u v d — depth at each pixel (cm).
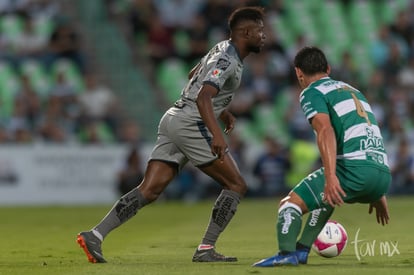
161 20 8338
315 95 2386
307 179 2381
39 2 8469
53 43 8112
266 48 8069
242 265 2464
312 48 2483
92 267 2475
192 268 2383
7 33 8306
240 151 6925
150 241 3581
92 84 7644
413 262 2503
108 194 6844
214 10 8325
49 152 6844
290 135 7519
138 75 8100
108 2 8381
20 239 3784
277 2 8712
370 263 2475
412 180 6962
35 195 6844
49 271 2397
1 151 6831
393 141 7412
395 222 4388
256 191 6944
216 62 2548
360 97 2450
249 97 7806
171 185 6944
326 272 2209
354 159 2361
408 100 7969
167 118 2670
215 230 2652
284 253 2356
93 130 7225
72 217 5378
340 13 8912
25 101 7550
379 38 8512
